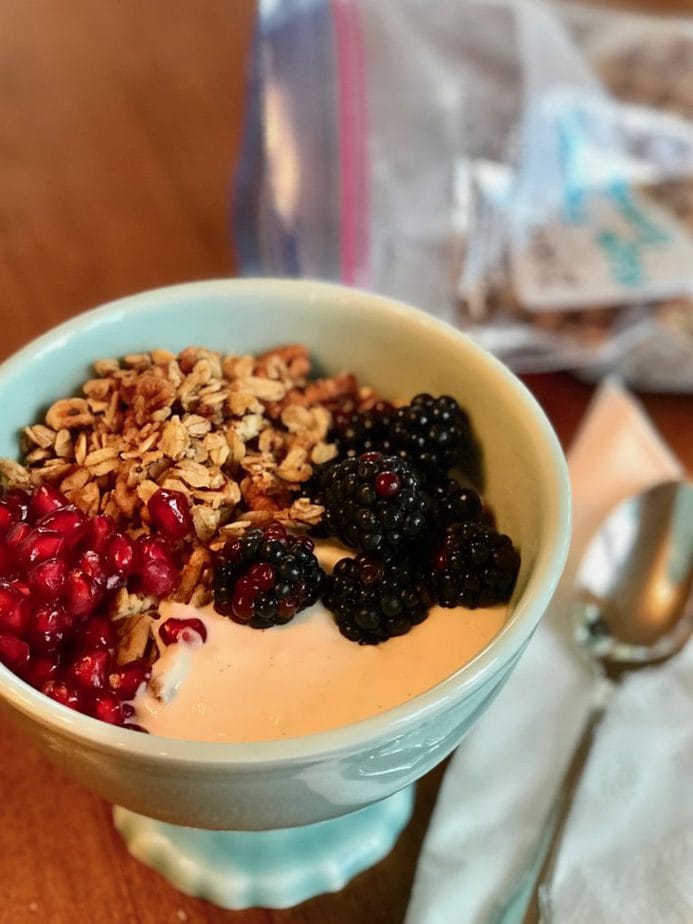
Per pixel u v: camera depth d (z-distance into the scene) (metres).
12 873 0.22
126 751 0.16
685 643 0.27
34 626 0.20
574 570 0.28
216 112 0.46
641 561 0.28
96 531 0.21
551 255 0.37
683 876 0.22
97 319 0.24
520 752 0.24
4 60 0.49
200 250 0.39
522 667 0.26
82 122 0.45
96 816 0.24
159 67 0.49
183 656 0.20
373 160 0.39
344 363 0.26
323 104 0.36
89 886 0.22
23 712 0.17
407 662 0.20
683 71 0.43
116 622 0.21
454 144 0.41
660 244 0.38
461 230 0.39
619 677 0.26
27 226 0.40
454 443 0.23
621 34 0.44
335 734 0.16
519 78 0.43
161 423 0.23
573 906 0.21
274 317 0.25
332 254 0.36
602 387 0.34
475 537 0.21
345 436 0.24
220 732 0.19
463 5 0.42
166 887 0.22
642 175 0.41
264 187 0.37
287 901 0.22
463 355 0.23
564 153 0.41
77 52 0.49
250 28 0.52
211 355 0.25
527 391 0.22
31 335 0.35
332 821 0.23
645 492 0.29
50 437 0.23
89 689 0.19
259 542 0.21
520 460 0.22
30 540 0.20
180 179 0.43
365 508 0.21
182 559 0.22
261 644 0.21
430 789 0.24
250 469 0.23
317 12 0.37
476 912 0.22
